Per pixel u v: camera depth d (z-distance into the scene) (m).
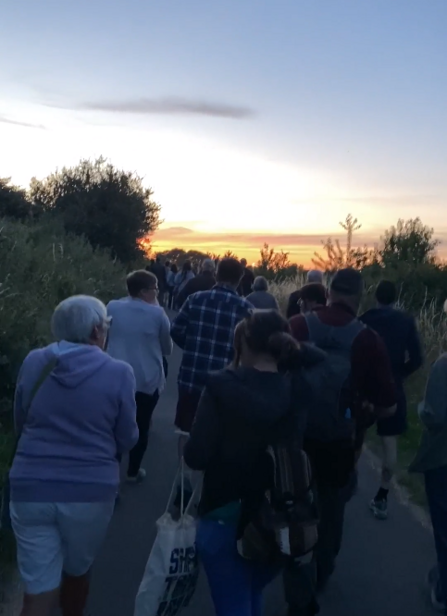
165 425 9.63
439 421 4.52
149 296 6.75
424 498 7.01
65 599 3.74
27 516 3.46
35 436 3.54
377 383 4.47
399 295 15.31
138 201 33.03
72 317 3.71
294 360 3.33
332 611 4.66
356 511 6.61
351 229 17.62
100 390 3.59
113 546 5.50
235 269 6.16
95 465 3.53
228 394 3.23
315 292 5.80
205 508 3.32
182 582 3.56
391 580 5.16
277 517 3.20
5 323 7.16
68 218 30.77
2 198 28.73
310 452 4.34
